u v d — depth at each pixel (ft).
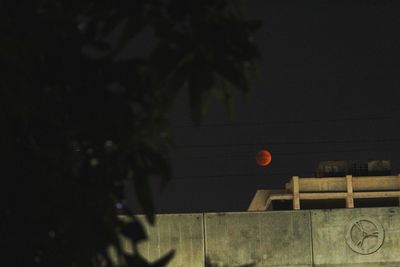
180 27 29.48
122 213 29.01
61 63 29.17
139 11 29.07
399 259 258.16
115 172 29.22
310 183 314.96
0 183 29.01
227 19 29.84
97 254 28.30
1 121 27.35
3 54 27.20
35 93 28.68
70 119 29.27
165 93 28.89
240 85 29.01
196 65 28.91
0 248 29.25
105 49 29.25
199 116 28.73
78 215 28.45
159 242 252.62
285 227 258.57
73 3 29.27
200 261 253.24
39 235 29.12
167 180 29.25
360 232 259.60
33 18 28.55
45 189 28.91
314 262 257.34
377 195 312.50
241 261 254.88
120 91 29.19
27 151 29.25
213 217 255.91
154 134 29.12
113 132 28.99
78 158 29.45
